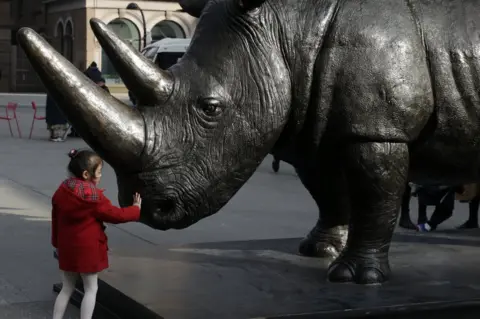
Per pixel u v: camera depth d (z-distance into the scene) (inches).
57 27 1994.3
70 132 861.8
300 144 241.1
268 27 229.0
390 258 273.6
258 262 267.9
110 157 209.2
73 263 223.5
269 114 224.2
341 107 229.6
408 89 229.6
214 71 221.9
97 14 1834.4
